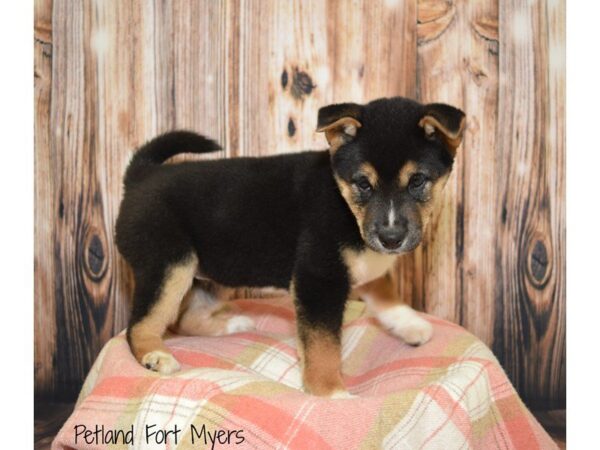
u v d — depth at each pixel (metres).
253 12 0.71
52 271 0.73
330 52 0.72
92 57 0.71
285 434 0.45
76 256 0.74
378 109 0.53
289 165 0.59
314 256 0.54
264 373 0.61
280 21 0.72
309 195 0.57
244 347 0.64
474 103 0.72
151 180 0.61
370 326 0.68
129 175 0.64
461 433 0.48
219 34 0.71
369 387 0.61
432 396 0.48
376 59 0.72
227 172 0.60
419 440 0.47
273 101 0.73
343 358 0.66
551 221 0.73
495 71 0.72
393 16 0.72
